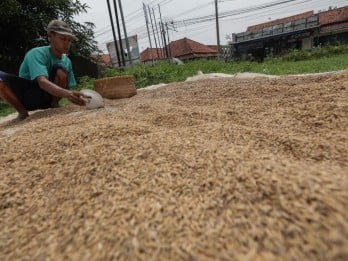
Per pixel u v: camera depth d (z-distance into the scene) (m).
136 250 1.00
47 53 4.01
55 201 1.41
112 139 2.09
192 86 5.10
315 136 1.96
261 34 34.06
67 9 14.14
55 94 3.69
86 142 2.07
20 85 4.19
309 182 1.12
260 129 2.17
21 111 4.25
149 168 1.53
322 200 1.02
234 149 1.64
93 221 1.20
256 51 34.69
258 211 1.07
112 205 1.27
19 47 13.50
